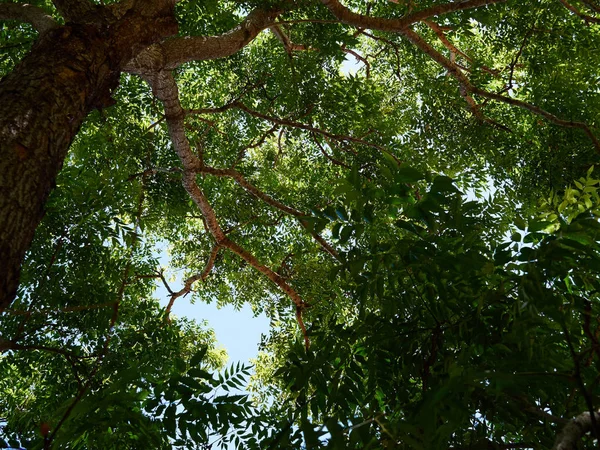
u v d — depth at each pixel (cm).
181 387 234
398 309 232
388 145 789
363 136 802
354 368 233
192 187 721
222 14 671
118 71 328
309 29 674
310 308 811
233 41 496
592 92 688
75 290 396
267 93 810
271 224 898
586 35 680
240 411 237
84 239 398
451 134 758
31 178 222
